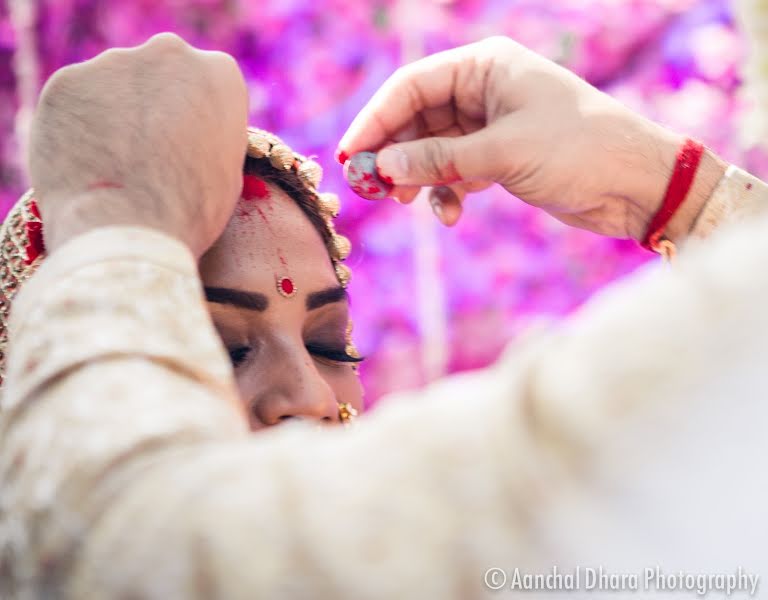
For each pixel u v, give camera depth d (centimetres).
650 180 124
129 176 83
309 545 51
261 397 119
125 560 55
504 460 50
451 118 131
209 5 391
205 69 92
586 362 49
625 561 47
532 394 50
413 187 130
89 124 85
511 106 123
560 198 124
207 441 60
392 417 55
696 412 46
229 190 92
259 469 55
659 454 46
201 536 53
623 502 47
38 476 61
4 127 371
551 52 410
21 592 61
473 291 413
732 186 124
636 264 413
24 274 115
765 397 45
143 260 72
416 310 411
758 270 47
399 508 50
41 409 63
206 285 120
